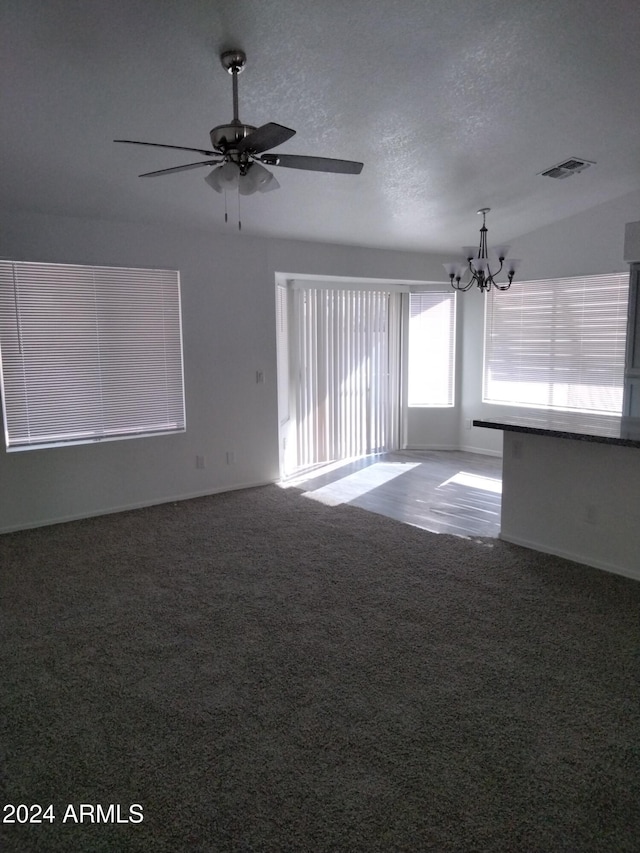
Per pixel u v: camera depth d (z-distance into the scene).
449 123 3.67
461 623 2.98
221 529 4.48
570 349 6.20
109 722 2.24
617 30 2.88
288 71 2.94
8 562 3.86
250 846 1.68
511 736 2.13
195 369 5.25
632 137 4.11
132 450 5.00
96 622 3.03
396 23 2.67
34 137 3.32
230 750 2.08
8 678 2.54
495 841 1.69
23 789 1.91
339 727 2.19
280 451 6.02
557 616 3.04
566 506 3.82
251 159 2.62
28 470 4.52
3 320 4.32
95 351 4.74
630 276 5.00
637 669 2.55
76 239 4.52
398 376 7.33
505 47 2.94
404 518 4.73
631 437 3.29
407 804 1.82
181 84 2.96
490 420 4.11
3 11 2.35
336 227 5.44
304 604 3.21
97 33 2.53
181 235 5.04
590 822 1.75
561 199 5.42
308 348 6.54
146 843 1.70
